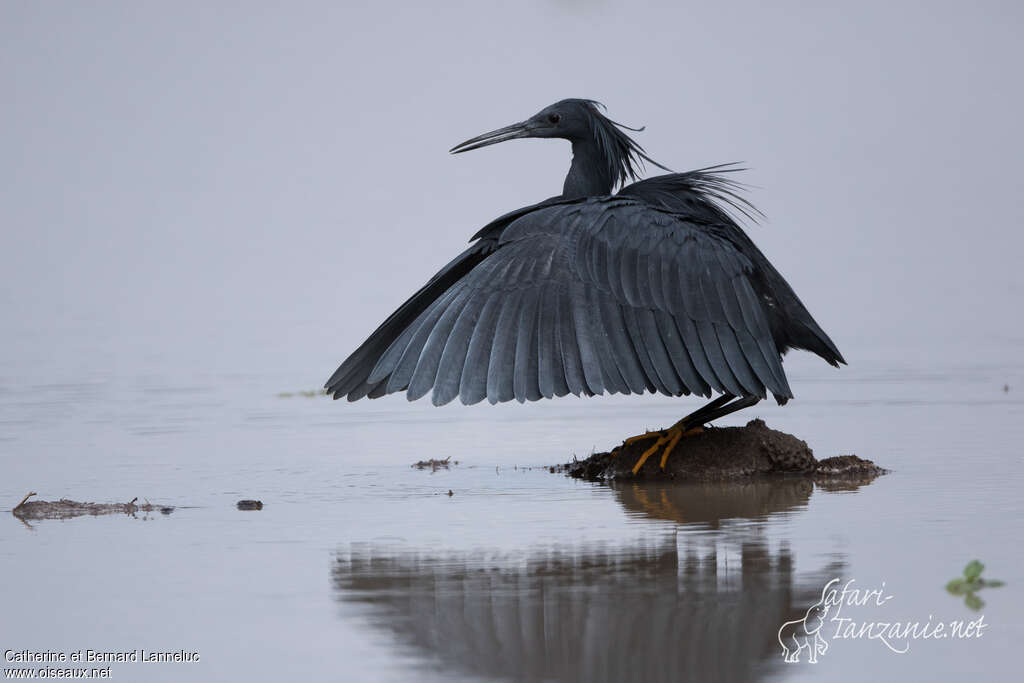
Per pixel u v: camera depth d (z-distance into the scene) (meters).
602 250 13.12
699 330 13.06
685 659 8.72
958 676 8.42
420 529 12.06
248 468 15.10
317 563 10.93
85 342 26.31
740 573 10.44
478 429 17.64
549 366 12.64
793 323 14.11
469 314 12.75
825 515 12.29
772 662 8.69
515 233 13.23
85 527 12.30
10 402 20.03
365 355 13.41
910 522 11.88
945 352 22.91
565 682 8.38
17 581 10.52
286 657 8.81
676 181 14.68
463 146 15.81
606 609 9.65
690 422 14.53
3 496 13.66
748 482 14.09
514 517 12.54
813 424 17.17
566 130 15.75
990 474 13.95
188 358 24.30
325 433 17.39
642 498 13.36
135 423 18.22
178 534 11.96
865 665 8.60
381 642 9.07
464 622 9.43
